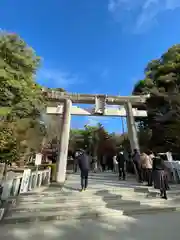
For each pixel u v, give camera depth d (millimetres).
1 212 5012
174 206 6152
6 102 8195
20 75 8578
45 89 12031
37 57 9453
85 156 7945
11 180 6699
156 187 7113
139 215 5504
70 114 12180
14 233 4250
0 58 7859
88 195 6953
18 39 8773
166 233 4141
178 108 12477
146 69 17453
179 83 12922
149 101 13359
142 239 3852
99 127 29406
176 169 9844
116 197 6809
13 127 8859
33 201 6262
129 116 12602
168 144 13953
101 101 12438
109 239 3861
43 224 4840
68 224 4801
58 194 6918
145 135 16562
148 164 8766
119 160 11172
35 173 8555
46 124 13172
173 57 14750
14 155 8594
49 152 18062
